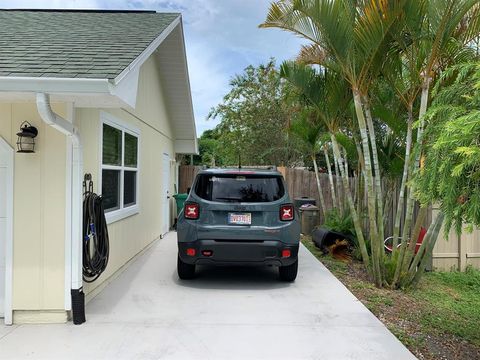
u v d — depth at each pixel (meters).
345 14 5.59
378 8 5.38
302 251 8.88
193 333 4.21
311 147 10.46
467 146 2.83
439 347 4.27
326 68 6.70
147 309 4.93
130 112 7.22
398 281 6.35
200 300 5.31
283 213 5.77
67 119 4.36
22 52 4.50
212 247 5.63
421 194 3.41
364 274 7.20
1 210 4.53
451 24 5.33
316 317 4.73
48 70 3.91
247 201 5.77
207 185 5.88
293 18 5.86
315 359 3.68
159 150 10.26
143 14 7.65
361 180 8.75
